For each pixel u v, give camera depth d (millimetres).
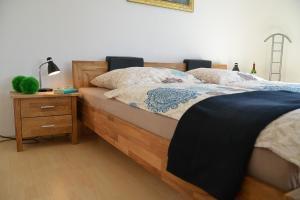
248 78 2955
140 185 1638
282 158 830
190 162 1104
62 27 2592
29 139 2559
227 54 3930
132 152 1670
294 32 4516
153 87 1824
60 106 2324
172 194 1530
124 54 2977
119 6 2883
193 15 3488
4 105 2430
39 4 2461
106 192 1539
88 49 2750
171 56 3357
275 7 4293
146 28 3104
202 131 1098
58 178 1709
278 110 1006
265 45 4324
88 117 2393
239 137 940
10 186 1582
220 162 971
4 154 2129
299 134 841
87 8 2695
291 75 4535
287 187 822
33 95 2176
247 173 936
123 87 2062
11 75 2418
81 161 2018
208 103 1254
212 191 970
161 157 1393
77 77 2664
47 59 2381
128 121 1740
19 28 2396
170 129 1343
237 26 3963
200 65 3477
